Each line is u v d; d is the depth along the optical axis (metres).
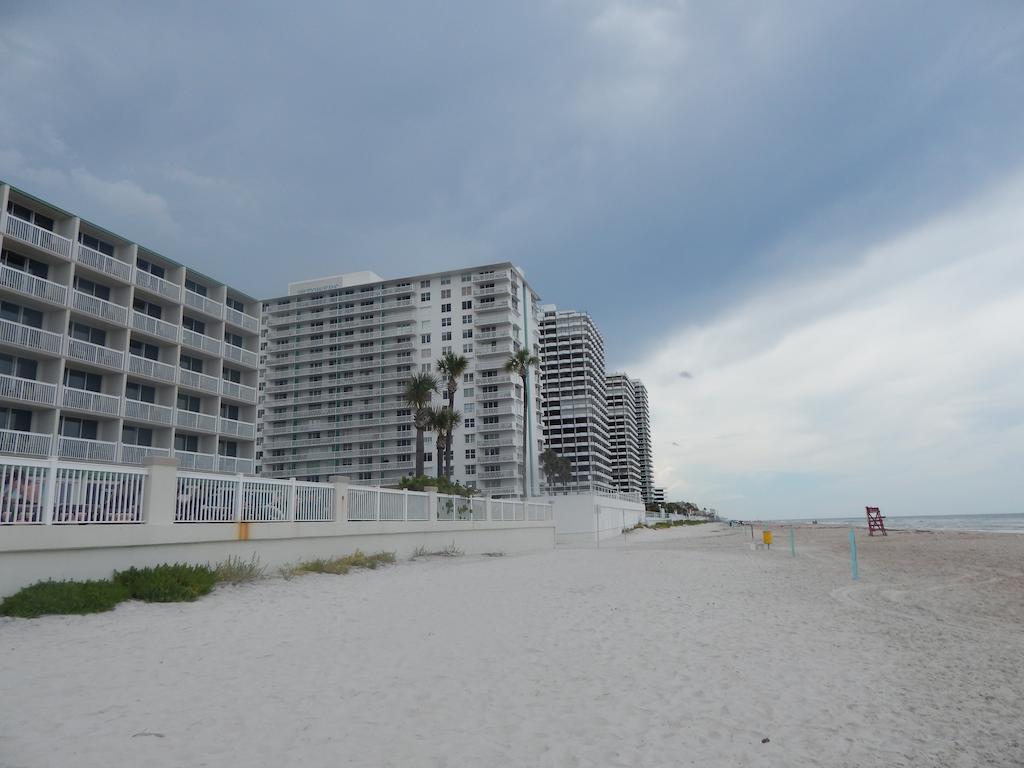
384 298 113.44
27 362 37.12
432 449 103.31
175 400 43.62
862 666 8.23
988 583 17.95
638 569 20.33
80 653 7.70
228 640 8.73
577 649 8.79
